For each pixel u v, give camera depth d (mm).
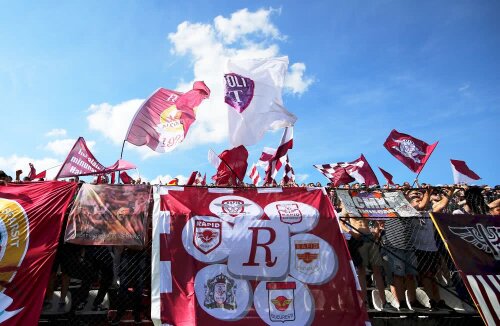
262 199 6977
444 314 6922
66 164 7242
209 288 6035
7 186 6375
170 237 6305
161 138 9055
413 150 9508
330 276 6406
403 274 7230
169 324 5676
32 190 6445
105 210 6414
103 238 6184
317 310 6133
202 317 5793
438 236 7523
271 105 9125
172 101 9359
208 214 6613
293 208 6918
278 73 9383
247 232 6543
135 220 6414
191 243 6309
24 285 5613
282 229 6656
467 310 7109
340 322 6086
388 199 7586
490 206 8156
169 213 6500
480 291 6559
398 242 7328
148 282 6770
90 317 6328
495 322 6312
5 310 5375
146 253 6594
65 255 6477
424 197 8117
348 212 7258
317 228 6770
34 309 5496
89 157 7488
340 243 6703
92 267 6535
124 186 6711
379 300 7305
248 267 6289
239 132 8711
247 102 8945
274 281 6246
